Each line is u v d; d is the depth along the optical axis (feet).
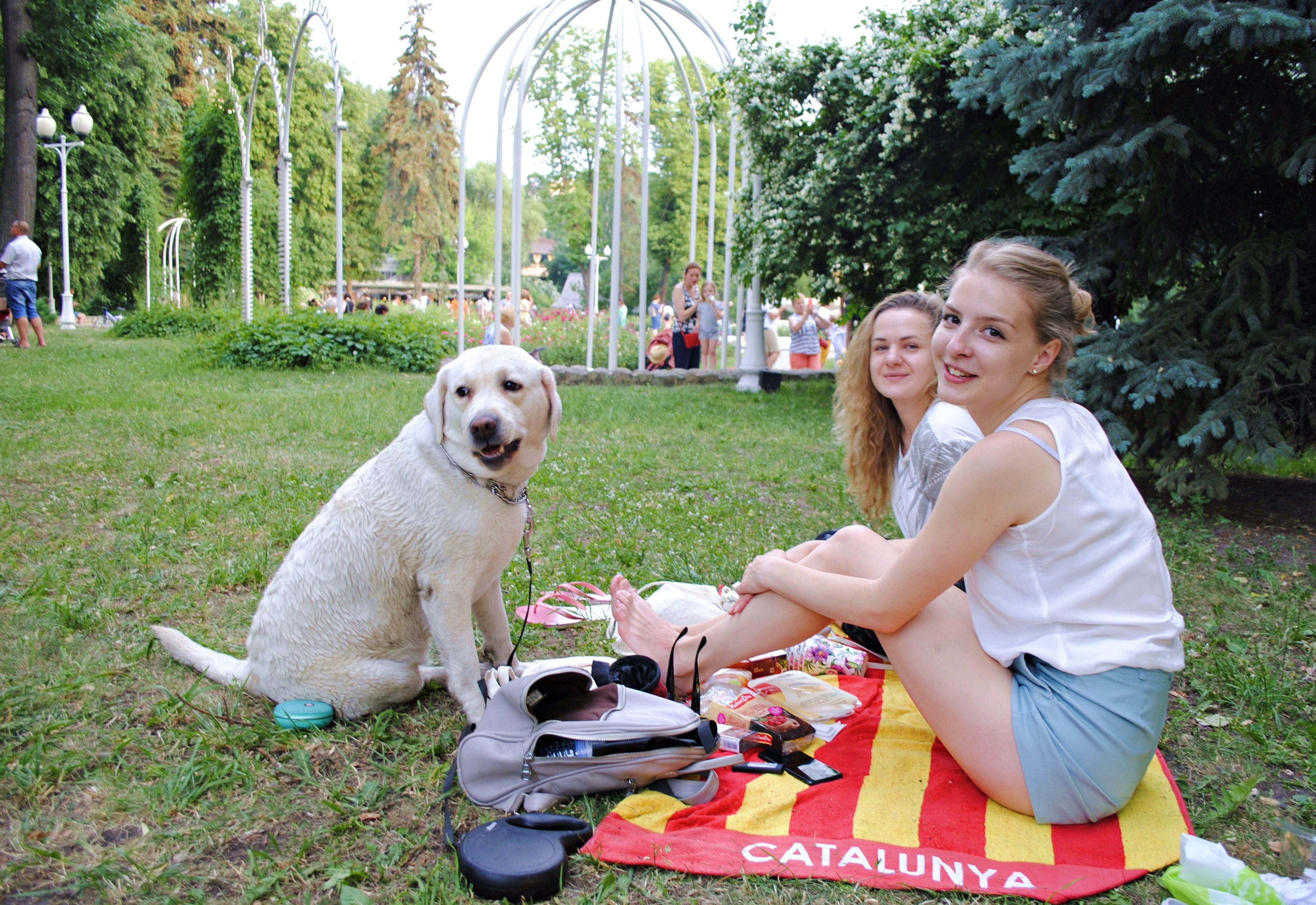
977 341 7.45
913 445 9.93
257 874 6.77
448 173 165.17
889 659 8.13
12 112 63.77
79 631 11.34
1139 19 17.31
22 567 13.57
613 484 21.61
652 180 140.26
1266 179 19.71
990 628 7.71
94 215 97.45
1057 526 7.14
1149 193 19.88
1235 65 17.98
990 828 7.32
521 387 9.00
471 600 9.41
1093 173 18.74
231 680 9.83
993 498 7.11
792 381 51.83
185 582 13.38
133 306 126.72
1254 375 17.56
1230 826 7.70
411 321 52.54
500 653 10.57
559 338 59.62
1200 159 19.42
